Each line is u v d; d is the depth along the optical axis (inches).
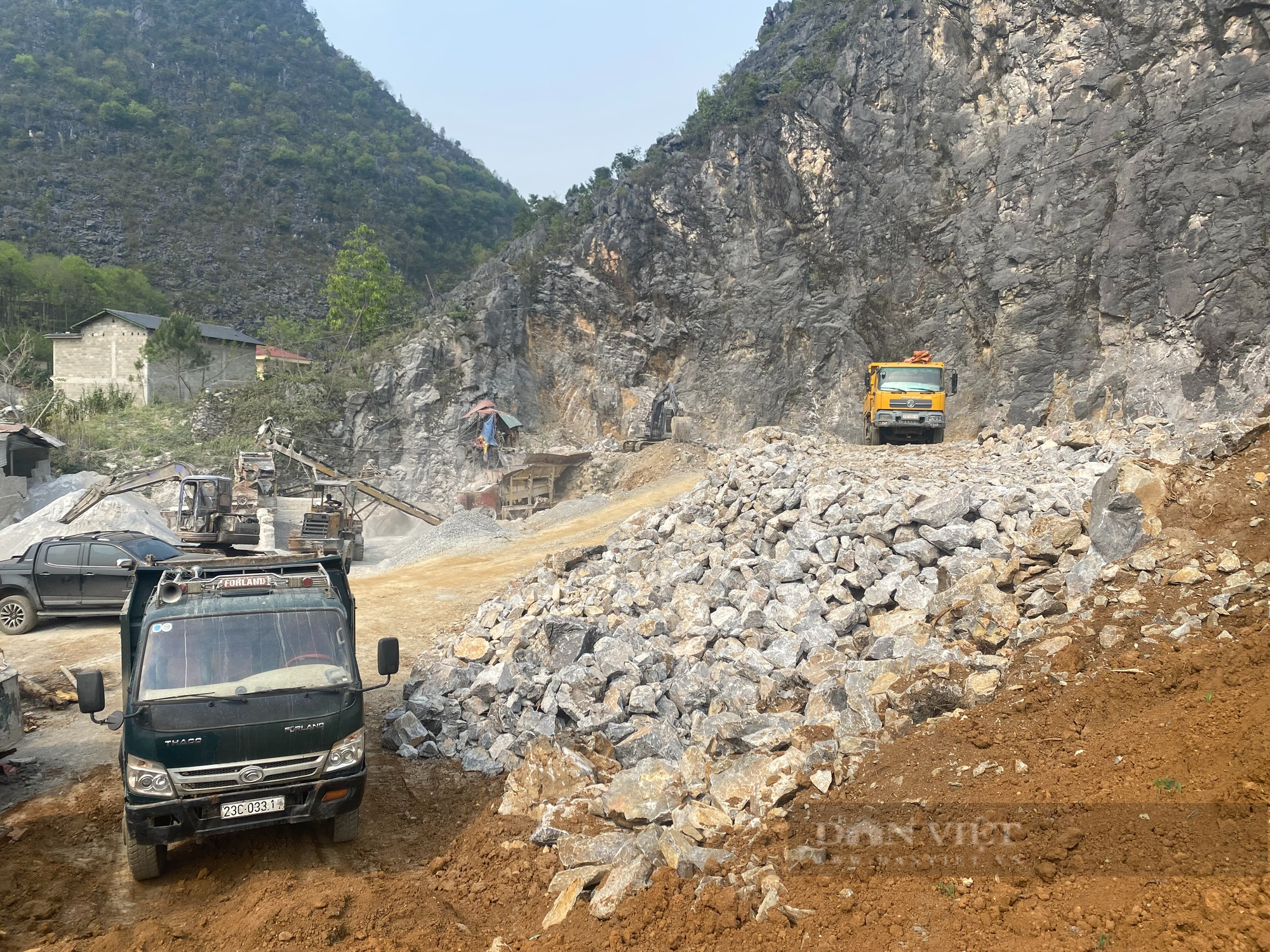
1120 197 2139.5
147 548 652.7
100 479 1518.2
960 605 364.2
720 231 2674.7
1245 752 203.3
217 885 276.4
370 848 301.1
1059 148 2276.1
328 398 2224.4
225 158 5285.4
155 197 4817.9
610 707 374.0
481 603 677.3
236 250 4677.7
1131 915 169.6
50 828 318.0
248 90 6141.7
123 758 275.3
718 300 2623.0
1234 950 149.9
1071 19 2315.5
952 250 2421.3
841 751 292.4
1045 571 370.3
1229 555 314.3
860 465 673.0
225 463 1884.8
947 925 186.9
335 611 315.3
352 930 240.2
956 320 2369.6
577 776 321.7
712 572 483.8
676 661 408.8
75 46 5944.9
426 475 2191.2
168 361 2281.0
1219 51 2097.7
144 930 244.2
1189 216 2026.3
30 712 450.0
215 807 267.9
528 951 223.1
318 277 4692.4
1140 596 319.6
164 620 296.0
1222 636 270.8
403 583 852.0
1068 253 2204.7
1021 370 2192.4
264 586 316.8
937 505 443.2
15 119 4977.9
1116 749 233.9
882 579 414.6
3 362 2330.2
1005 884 195.8
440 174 6245.1
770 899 212.7
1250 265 1930.4
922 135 2556.6
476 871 280.4
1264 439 385.4
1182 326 1982.0
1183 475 370.0
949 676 314.2
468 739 394.0
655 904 226.4
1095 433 601.0
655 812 282.8
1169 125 2122.3
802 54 3002.0
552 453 1787.6
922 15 2605.8
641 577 545.6
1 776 364.2
